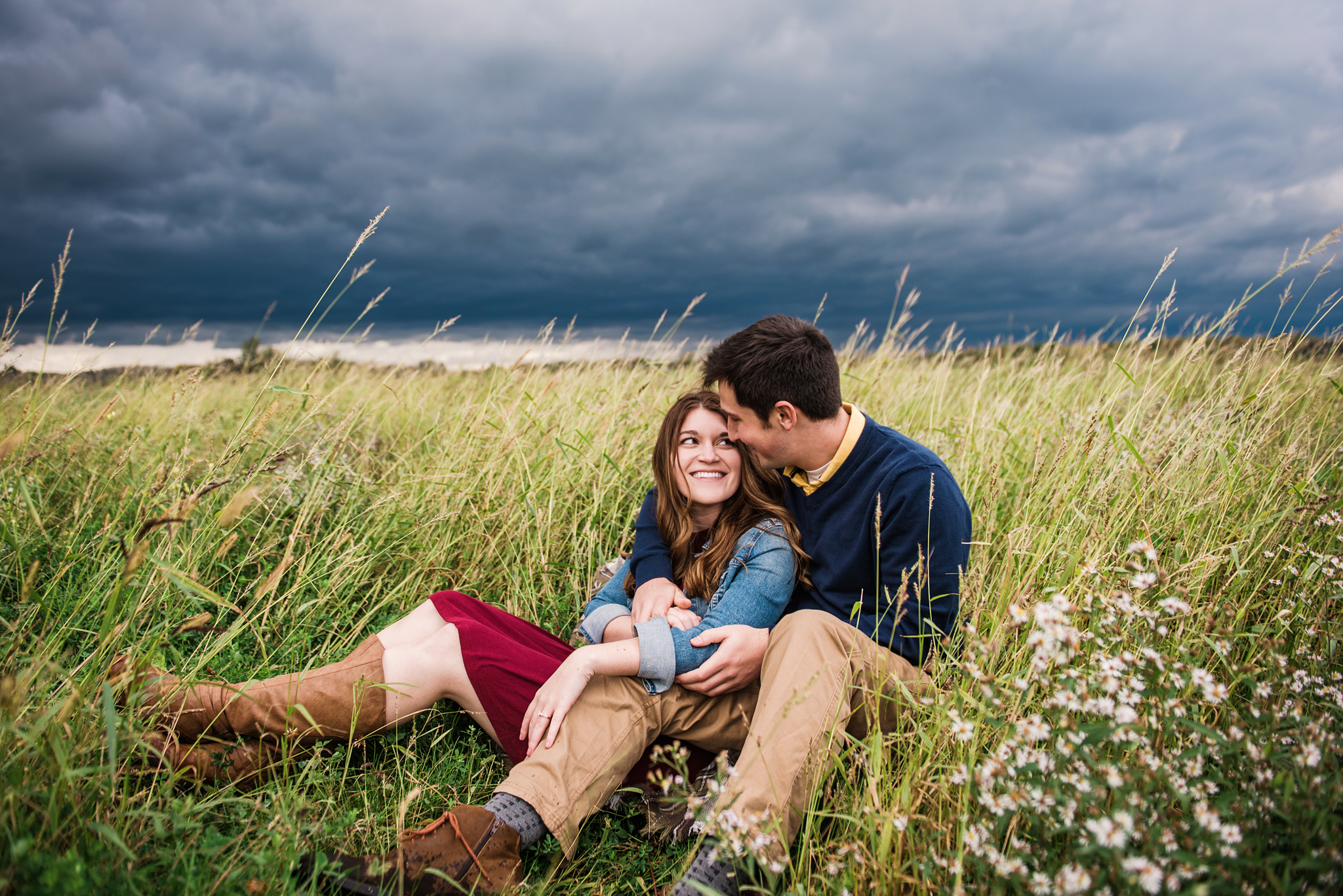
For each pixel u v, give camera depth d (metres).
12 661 1.71
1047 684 1.49
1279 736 1.40
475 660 2.01
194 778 1.78
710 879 1.53
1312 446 2.87
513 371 4.26
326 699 1.91
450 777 2.04
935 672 1.77
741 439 2.18
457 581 2.98
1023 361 4.64
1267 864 1.15
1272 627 1.98
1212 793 1.38
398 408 4.69
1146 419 3.03
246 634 2.44
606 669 1.90
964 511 1.99
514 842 1.68
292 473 2.98
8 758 1.39
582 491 3.40
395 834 1.79
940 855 1.37
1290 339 2.86
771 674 1.82
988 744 1.61
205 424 3.70
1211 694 1.37
